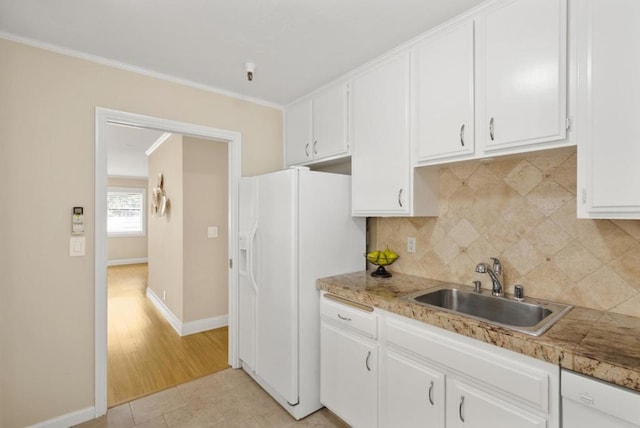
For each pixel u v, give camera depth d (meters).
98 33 1.77
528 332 1.17
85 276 1.99
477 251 1.86
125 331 3.53
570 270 1.51
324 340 2.01
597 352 1.00
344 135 2.26
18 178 1.79
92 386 2.01
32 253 1.83
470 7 1.52
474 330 1.25
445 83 1.64
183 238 3.45
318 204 2.12
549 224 1.58
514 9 1.38
